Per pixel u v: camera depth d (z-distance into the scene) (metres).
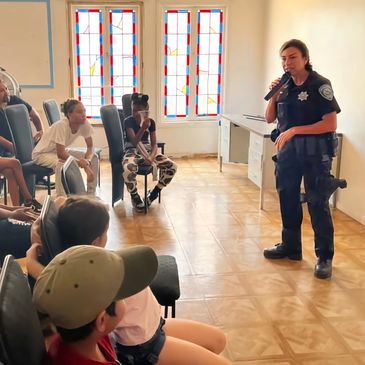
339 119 4.34
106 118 4.23
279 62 5.75
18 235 2.31
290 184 3.13
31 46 5.96
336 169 4.34
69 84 6.14
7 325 0.91
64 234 1.51
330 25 4.45
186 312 2.61
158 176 4.96
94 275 1.00
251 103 6.52
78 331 1.02
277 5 5.76
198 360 1.48
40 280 1.02
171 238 3.69
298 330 2.46
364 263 3.26
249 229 3.89
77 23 6.08
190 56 6.30
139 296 1.46
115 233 3.78
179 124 6.43
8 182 3.71
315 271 3.06
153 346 1.46
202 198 4.72
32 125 5.07
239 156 5.47
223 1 6.12
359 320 2.56
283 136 2.96
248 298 2.78
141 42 6.13
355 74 4.04
